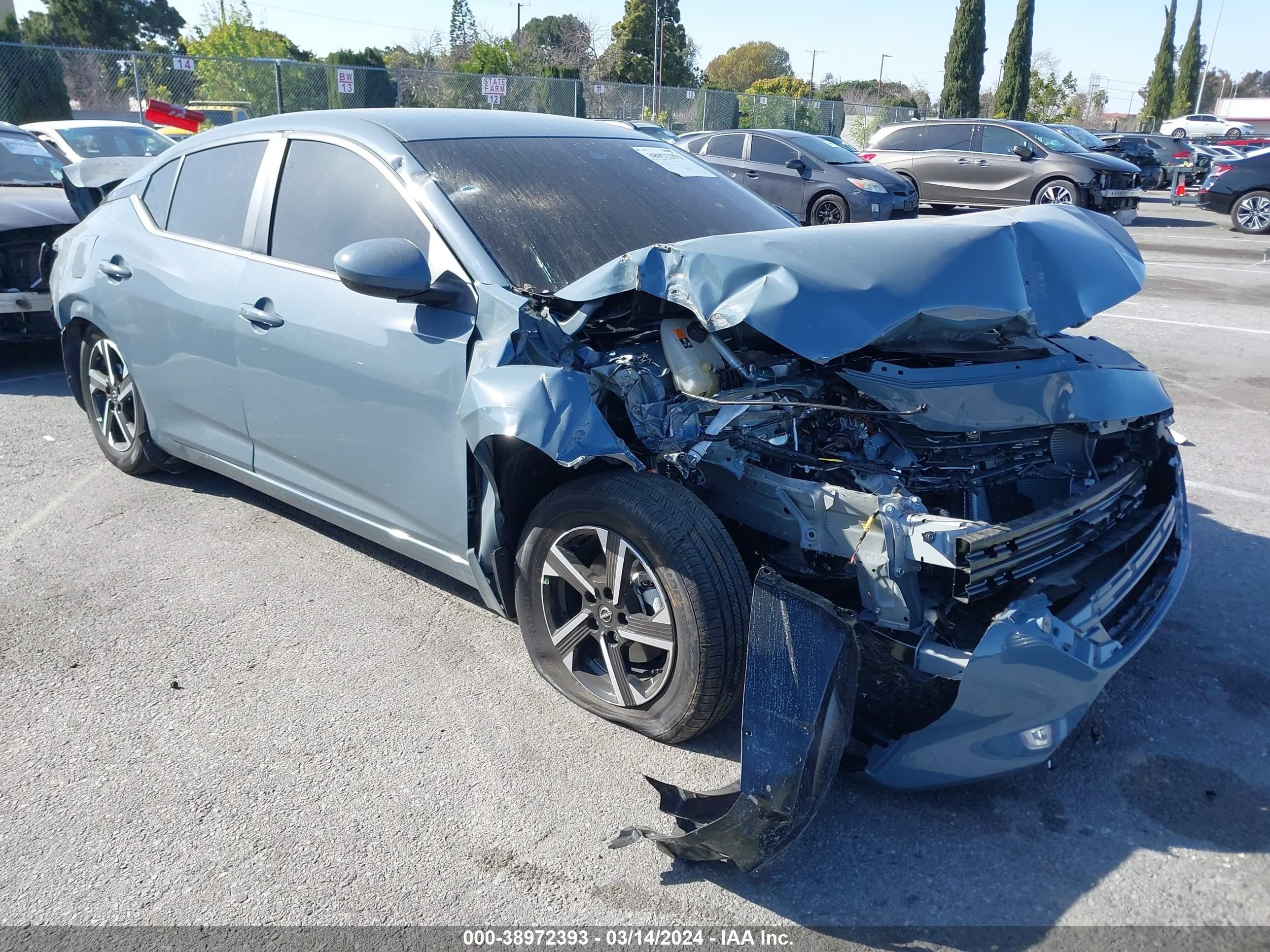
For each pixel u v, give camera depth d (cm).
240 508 467
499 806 271
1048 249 322
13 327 641
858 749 265
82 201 585
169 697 320
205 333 397
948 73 4378
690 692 276
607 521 282
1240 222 1673
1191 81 7844
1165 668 343
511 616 334
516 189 351
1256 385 707
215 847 255
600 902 239
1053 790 281
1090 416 305
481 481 313
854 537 259
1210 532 456
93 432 553
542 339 293
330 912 235
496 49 3203
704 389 292
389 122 372
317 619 369
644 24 4994
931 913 237
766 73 8762
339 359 341
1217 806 275
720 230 375
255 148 401
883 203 1443
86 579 396
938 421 284
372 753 293
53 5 4669
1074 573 277
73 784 278
